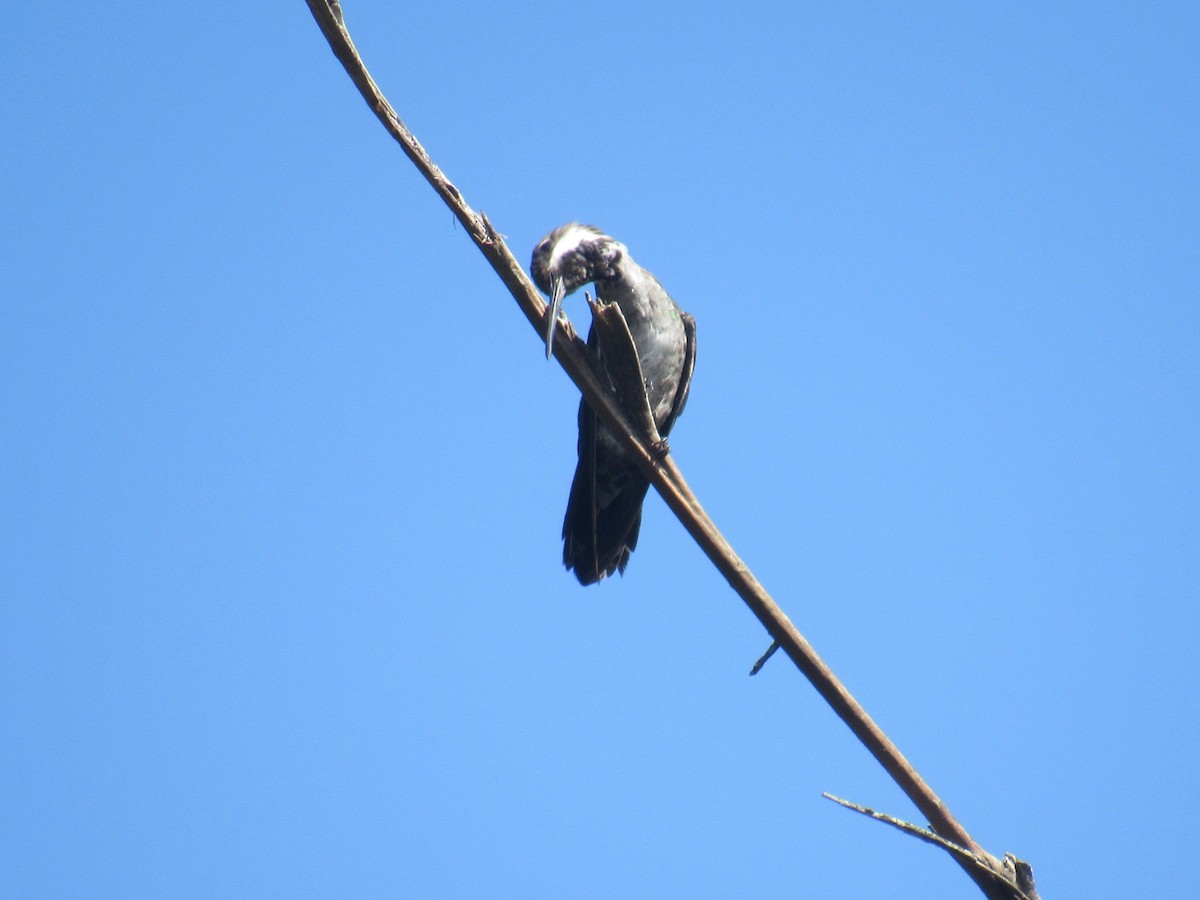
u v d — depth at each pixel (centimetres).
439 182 734
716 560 721
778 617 696
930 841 656
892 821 656
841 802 661
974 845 662
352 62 704
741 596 706
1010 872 652
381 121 725
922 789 668
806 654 693
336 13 694
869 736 680
